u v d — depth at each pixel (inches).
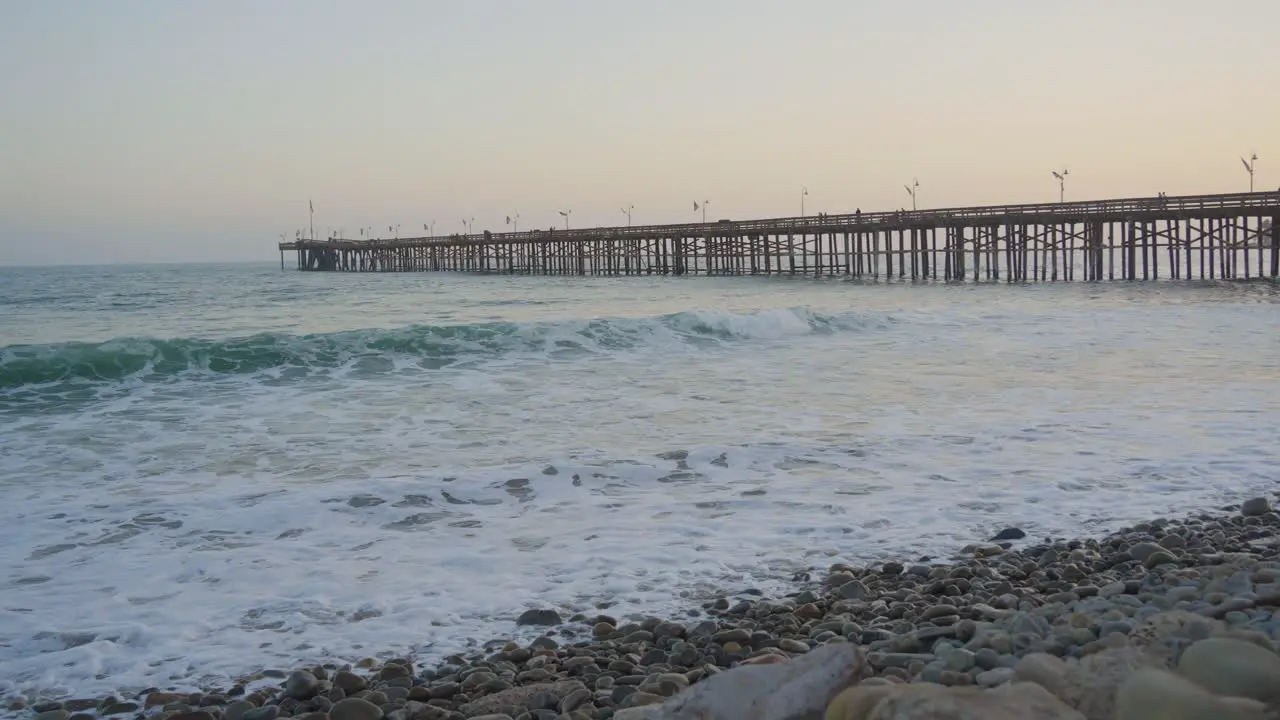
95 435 455.8
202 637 232.5
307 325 1136.2
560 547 295.3
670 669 199.2
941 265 3607.3
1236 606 192.7
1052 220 1825.8
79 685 207.9
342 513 330.3
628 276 2699.3
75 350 632.4
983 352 728.3
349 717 182.1
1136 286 1660.9
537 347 749.9
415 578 270.5
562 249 2918.3
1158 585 227.8
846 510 331.3
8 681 209.6
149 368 643.5
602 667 206.1
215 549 295.9
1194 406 503.5
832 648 144.2
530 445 428.8
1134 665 143.6
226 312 1409.9
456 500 345.4
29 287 2635.3
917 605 234.1
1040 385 575.5
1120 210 1748.3
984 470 381.4
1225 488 355.3
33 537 306.0
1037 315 1026.1
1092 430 449.4
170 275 4148.6
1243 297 1360.7
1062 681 143.9
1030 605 222.8
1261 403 508.1
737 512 330.0
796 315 895.7
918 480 367.9
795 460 398.9
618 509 335.0
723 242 2500.0
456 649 224.8
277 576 272.7
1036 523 316.8
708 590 260.1
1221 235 1697.8
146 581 269.0
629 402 532.4
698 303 1487.5
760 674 142.3
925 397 540.4
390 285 2443.4
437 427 469.7
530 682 199.2
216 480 373.7
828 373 631.8
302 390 578.9
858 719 124.8
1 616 244.1
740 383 594.6
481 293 1929.1
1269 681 124.3
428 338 741.9
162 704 197.6
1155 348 741.9
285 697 198.8
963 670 171.6
